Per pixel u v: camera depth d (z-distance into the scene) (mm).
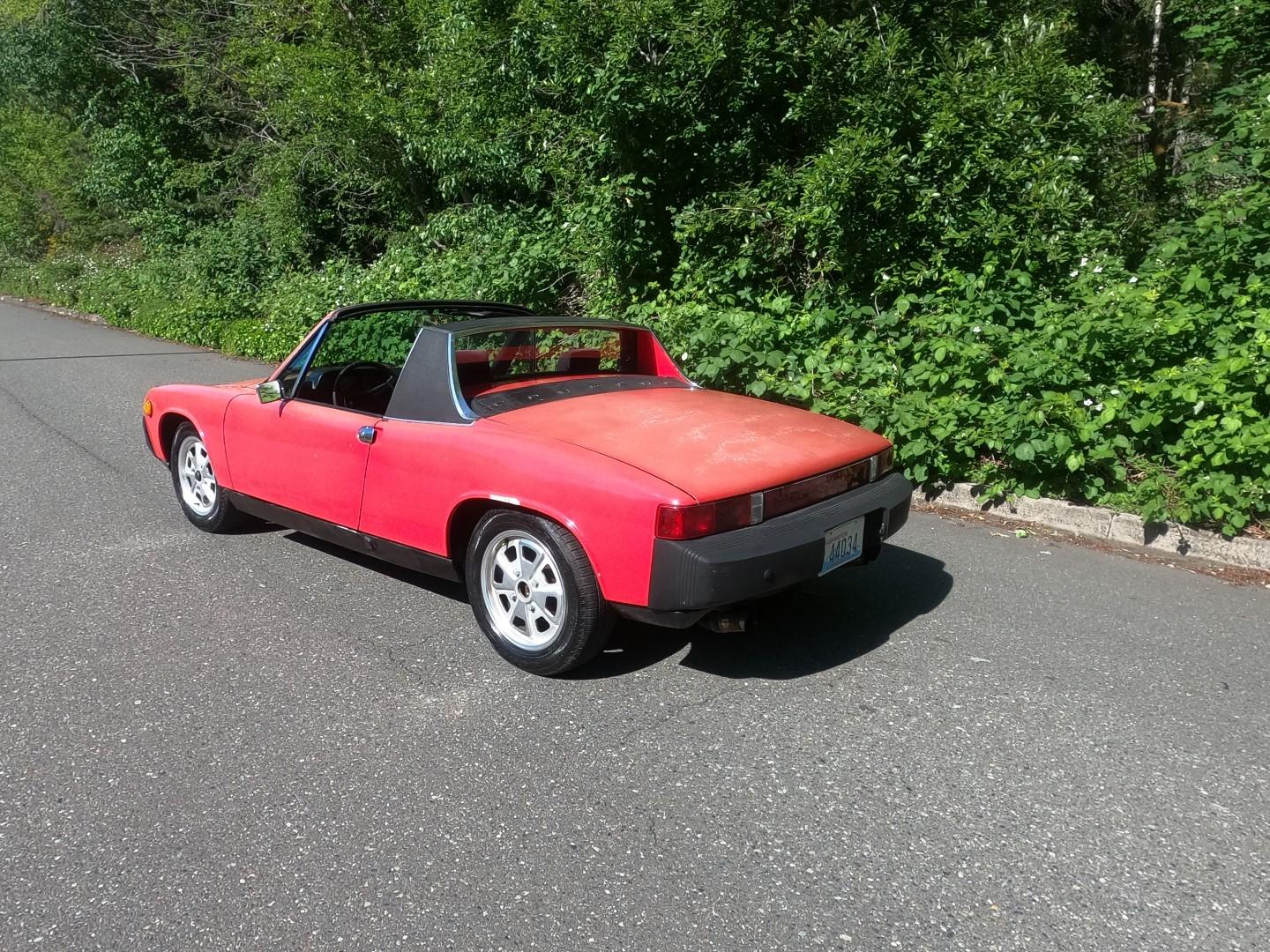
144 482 6836
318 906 2482
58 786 3033
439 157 12492
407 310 4910
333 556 5258
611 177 9141
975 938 2359
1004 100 7633
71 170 25188
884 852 2701
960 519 5934
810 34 8180
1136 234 9820
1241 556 5039
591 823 2840
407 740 3322
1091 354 5984
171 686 3721
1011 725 3420
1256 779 3074
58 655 3994
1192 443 5363
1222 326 5824
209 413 5238
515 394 4148
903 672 3848
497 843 2748
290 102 15219
